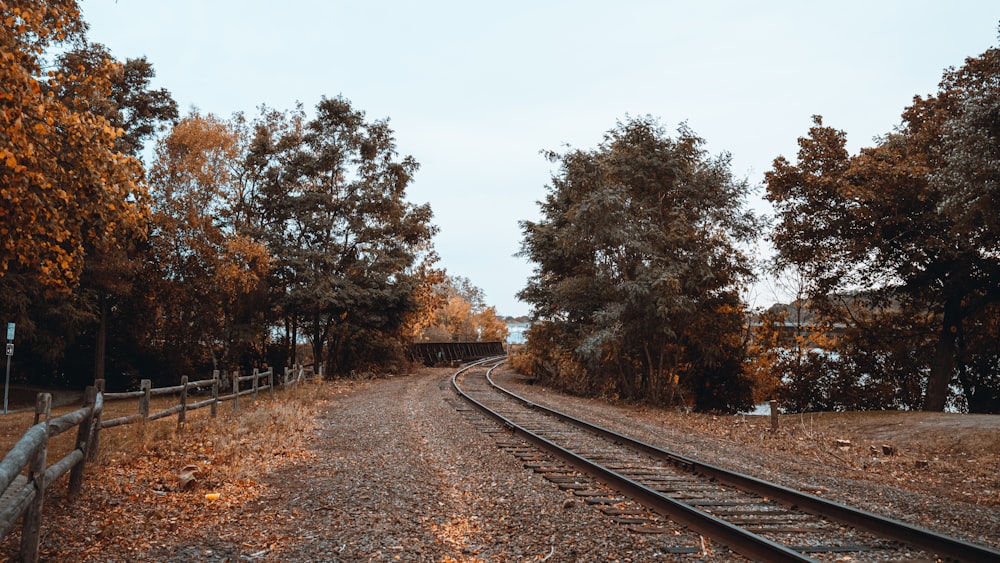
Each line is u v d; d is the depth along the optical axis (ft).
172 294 96.68
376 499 24.38
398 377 111.55
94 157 28.94
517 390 88.12
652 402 80.02
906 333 83.66
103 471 25.58
